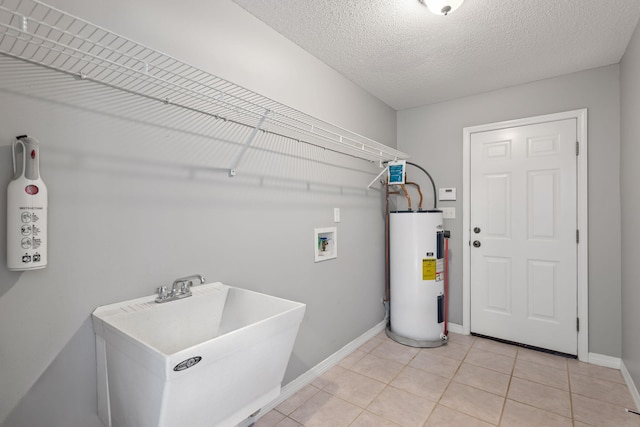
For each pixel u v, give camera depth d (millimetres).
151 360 825
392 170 2740
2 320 922
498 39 1926
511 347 2570
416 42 1963
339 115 2387
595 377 2080
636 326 1812
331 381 2057
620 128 2201
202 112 1449
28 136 960
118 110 1169
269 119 1639
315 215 2156
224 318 1430
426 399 1841
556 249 2457
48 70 1004
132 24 1198
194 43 1410
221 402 973
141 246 1234
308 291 2088
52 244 1010
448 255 2949
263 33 1754
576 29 1816
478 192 2803
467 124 2857
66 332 1044
